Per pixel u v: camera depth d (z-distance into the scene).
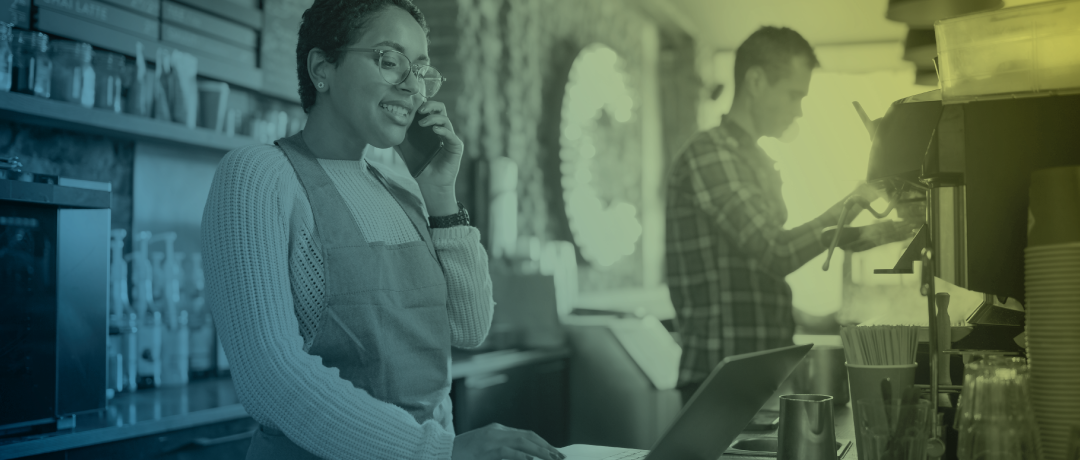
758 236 2.50
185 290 2.47
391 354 1.24
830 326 4.27
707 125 6.61
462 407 2.90
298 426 1.03
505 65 4.16
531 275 3.70
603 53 5.50
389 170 1.46
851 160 5.88
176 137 2.26
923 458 1.04
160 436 1.86
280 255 1.14
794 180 5.76
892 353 1.13
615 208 5.66
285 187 1.18
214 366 2.51
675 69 6.59
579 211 5.03
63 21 2.11
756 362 1.04
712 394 0.95
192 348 2.46
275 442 1.19
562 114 4.84
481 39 3.91
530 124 4.45
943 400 1.27
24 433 1.66
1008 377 0.99
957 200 1.17
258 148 1.20
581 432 3.70
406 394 1.26
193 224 2.64
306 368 1.06
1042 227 1.04
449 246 1.44
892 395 1.13
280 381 1.04
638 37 6.15
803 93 2.69
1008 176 1.12
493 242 3.71
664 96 6.62
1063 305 1.01
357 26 1.24
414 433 1.06
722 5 5.92
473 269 1.46
